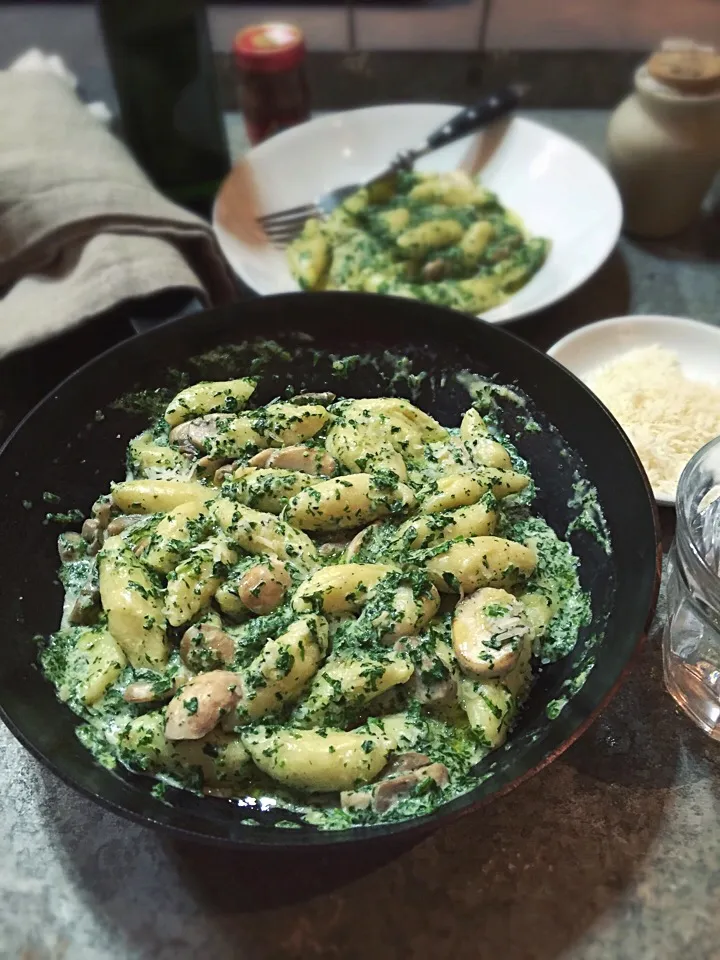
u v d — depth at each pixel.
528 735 0.29
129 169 0.49
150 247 0.45
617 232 0.49
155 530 0.34
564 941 0.28
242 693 0.29
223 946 0.28
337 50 0.67
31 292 0.44
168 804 0.27
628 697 0.34
